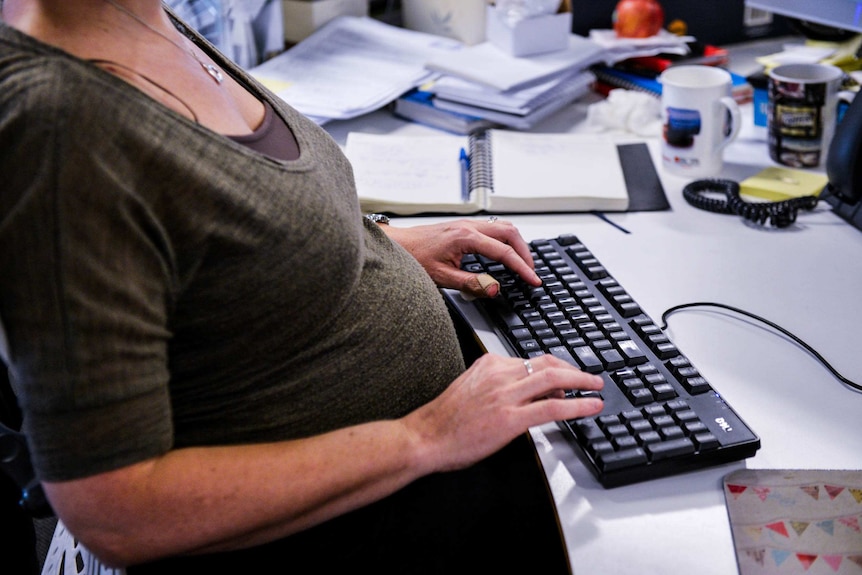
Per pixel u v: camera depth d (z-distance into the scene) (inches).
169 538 24.2
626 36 61.8
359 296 29.3
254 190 24.8
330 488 25.9
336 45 63.4
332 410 28.5
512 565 35.2
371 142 51.2
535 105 54.0
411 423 28.2
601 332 33.0
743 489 26.4
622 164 49.4
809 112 45.8
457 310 37.2
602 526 25.4
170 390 26.5
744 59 63.1
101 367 21.8
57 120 21.4
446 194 46.0
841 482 26.5
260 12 62.3
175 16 32.5
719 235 41.8
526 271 36.6
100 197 21.5
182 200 23.3
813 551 24.6
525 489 38.2
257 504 25.0
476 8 60.8
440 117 55.5
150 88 25.8
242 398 27.1
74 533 23.7
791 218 42.2
